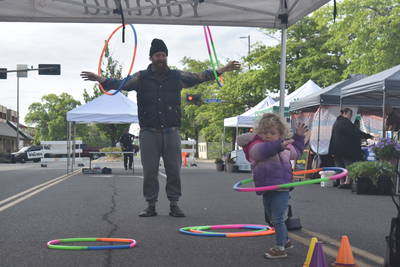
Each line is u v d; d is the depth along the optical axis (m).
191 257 4.23
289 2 7.14
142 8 7.23
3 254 4.38
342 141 11.98
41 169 23.64
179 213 6.75
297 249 4.56
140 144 6.80
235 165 20.27
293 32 34.25
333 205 8.23
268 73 34.22
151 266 3.93
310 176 13.86
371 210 7.55
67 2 7.11
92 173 18.28
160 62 6.59
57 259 4.17
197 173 19.31
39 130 92.75
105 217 6.70
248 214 7.06
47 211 7.33
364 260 4.10
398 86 10.42
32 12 7.35
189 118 53.97
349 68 25.66
